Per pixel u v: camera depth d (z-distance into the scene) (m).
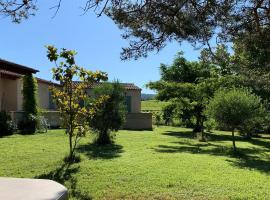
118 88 18.53
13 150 15.17
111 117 18.22
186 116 29.08
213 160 14.75
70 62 12.98
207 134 27.66
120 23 8.45
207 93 25.61
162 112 33.59
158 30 8.30
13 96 25.23
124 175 11.24
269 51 8.62
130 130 27.89
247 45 8.77
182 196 9.36
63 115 13.22
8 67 23.02
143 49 8.71
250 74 11.78
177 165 13.06
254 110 18.19
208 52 10.52
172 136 24.48
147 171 11.84
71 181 10.52
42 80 29.36
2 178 5.61
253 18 8.37
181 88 27.66
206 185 10.45
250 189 10.23
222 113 18.06
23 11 7.57
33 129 22.20
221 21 8.15
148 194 9.45
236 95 18.19
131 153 15.54
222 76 24.45
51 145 16.83
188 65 31.70
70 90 13.20
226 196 9.45
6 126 20.67
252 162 15.18
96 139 18.38
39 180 5.49
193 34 8.12
